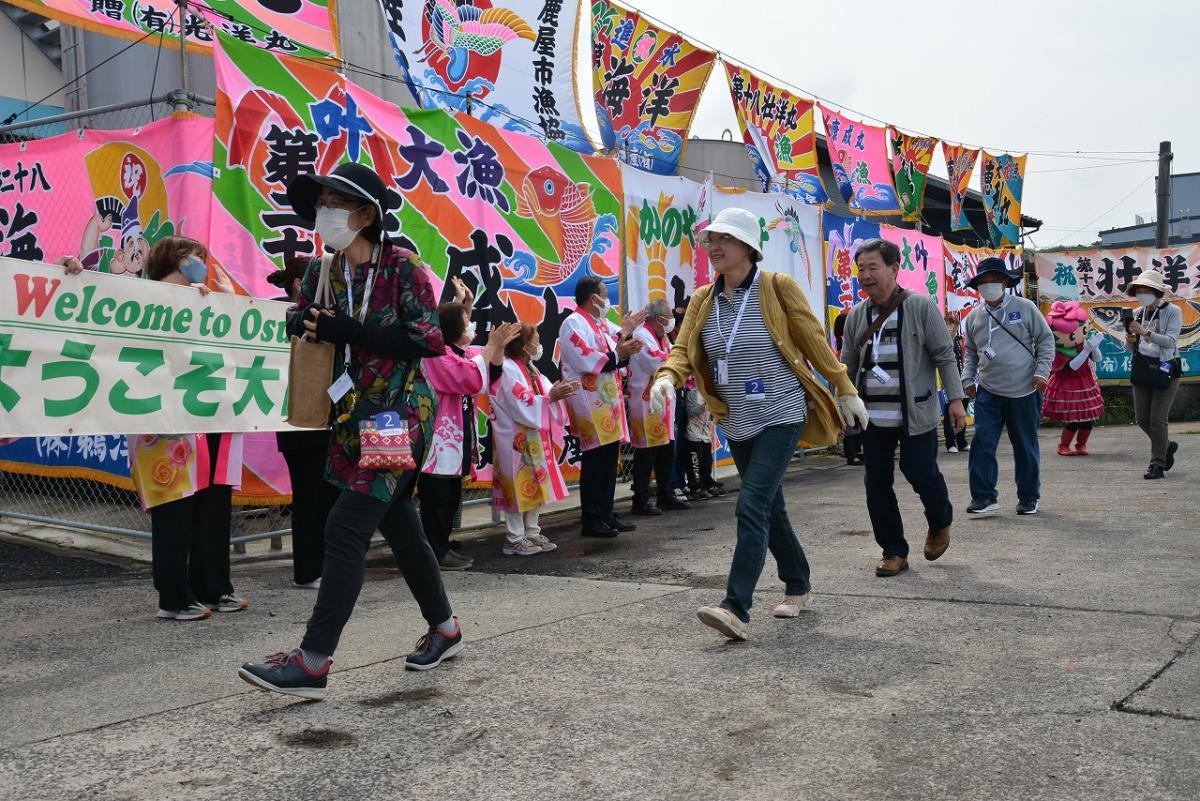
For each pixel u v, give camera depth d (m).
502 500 6.46
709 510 8.35
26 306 4.23
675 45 9.40
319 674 3.35
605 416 7.11
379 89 9.33
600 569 5.87
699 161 16.08
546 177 7.98
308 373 3.42
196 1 6.06
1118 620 4.16
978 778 2.63
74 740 3.05
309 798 2.62
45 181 6.62
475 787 2.67
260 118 5.97
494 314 7.50
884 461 5.32
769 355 4.27
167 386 4.67
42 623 4.58
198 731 3.12
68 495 7.50
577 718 3.18
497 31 7.75
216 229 5.75
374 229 3.43
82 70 8.51
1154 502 7.52
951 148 14.89
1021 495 7.20
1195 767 2.64
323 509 5.34
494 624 4.47
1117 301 18.81
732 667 3.70
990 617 4.30
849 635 4.11
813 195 11.66
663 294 9.34
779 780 2.67
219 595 4.79
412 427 3.47
